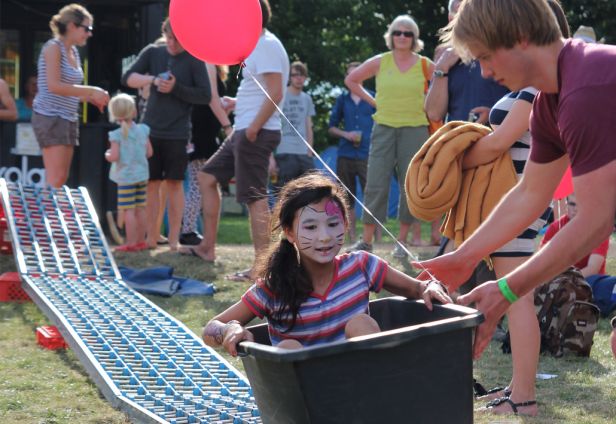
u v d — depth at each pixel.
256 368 3.37
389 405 3.21
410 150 9.30
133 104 9.97
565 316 6.27
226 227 16.17
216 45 4.90
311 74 26.83
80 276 8.00
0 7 12.80
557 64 3.23
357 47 27.91
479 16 3.22
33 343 6.63
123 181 9.98
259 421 4.56
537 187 3.81
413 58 9.38
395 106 9.28
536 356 4.91
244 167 8.33
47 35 12.92
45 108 9.46
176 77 9.63
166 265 9.32
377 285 4.02
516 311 4.91
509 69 3.27
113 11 12.67
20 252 8.17
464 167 4.98
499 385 5.54
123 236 12.44
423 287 3.95
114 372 5.51
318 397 3.15
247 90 8.29
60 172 9.66
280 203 3.95
